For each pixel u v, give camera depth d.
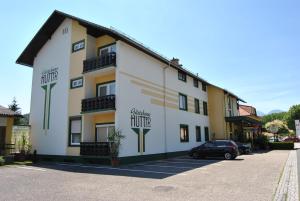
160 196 8.09
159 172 13.27
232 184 9.80
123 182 10.48
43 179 11.34
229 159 20.14
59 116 20.66
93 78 20.02
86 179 11.28
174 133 23.81
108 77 19.34
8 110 21.95
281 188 9.02
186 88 27.33
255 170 13.34
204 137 29.95
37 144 21.88
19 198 7.97
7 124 21.45
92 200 7.69
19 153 20.30
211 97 32.50
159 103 22.22
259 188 9.04
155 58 22.39
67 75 20.83
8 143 21.23
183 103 26.62
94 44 20.62
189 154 22.39
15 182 10.64
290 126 85.31
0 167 16.20
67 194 8.45
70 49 21.09
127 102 18.38
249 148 25.80
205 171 13.38
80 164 17.66
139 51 20.47
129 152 17.91
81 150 18.14
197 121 28.83
